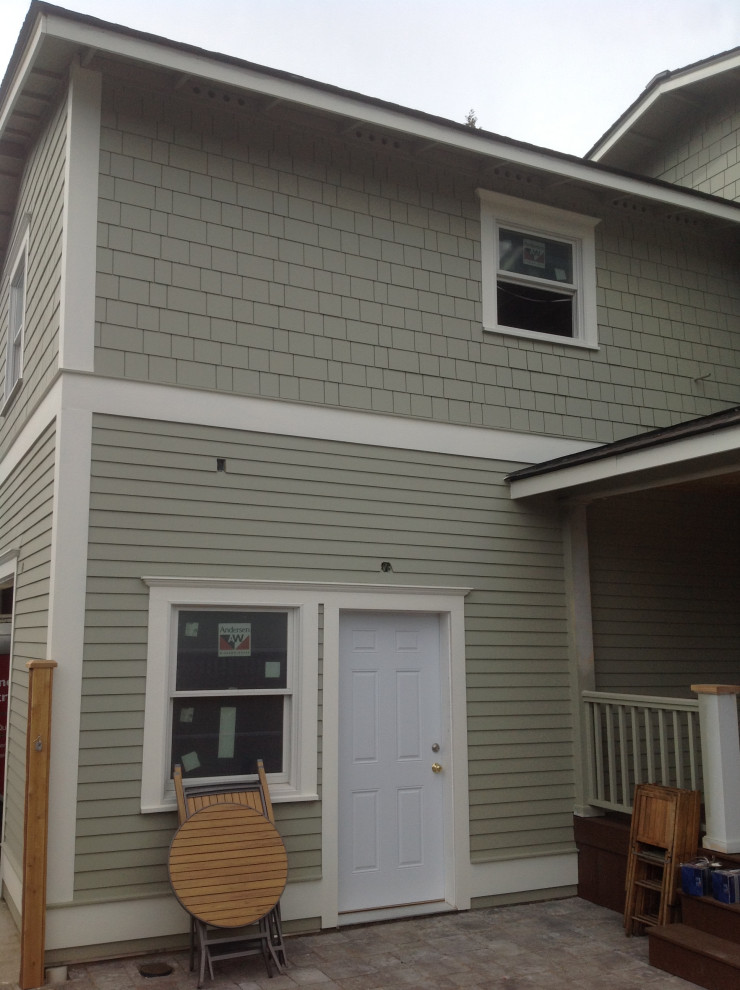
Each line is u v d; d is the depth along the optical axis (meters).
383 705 6.62
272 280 6.59
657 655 7.87
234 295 6.41
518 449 7.49
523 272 7.93
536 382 7.71
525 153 7.42
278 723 6.16
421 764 6.68
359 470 6.71
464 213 7.61
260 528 6.23
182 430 6.07
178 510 5.97
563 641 7.37
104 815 5.43
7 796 6.80
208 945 5.13
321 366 6.68
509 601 7.18
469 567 7.05
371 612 6.68
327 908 6.03
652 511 8.16
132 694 5.62
